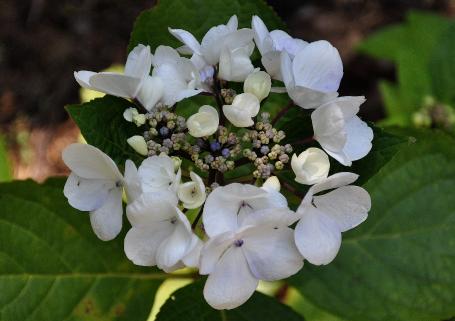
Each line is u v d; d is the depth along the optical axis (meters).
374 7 0.90
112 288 0.43
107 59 0.86
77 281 0.43
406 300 0.44
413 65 0.63
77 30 0.88
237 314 0.42
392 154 0.36
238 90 0.39
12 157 0.80
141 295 0.44
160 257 0.33
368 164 0.36
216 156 0.36
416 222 0.45
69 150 0.34
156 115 0.35
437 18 0.66
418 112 0.62
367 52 0.70
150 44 0.42
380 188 0.45
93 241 0.43
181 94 0.35
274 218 0.32
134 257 0.34
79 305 0.43
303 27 0.89
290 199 0.38
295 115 0.39
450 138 0.44
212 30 0.36
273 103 0.41
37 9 0.89
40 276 0.42
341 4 0.91
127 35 0.88
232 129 0.39
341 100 0.34
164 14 0.42
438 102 0.62
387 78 0.85
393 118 0.63
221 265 0.34
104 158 0.34
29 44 0.87
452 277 0.44
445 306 0.43
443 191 0.45
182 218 0.32
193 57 0.37
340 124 0.34
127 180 0.33
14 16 0.88
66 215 0.42
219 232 0.32
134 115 0.35
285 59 0.35
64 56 0.86
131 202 0.34
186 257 0.32
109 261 0.43
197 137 0.36
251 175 0.38
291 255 0.34
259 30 0.36
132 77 0.35
